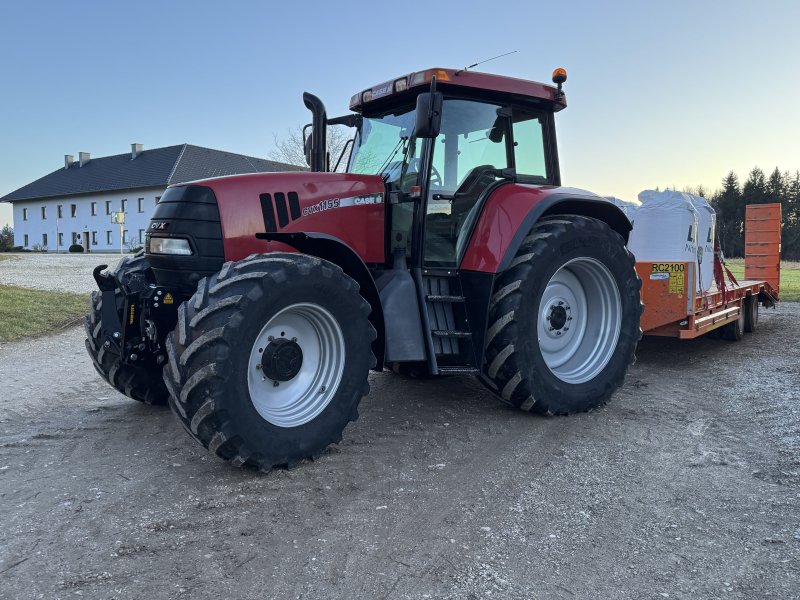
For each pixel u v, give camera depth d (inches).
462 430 165.8
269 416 132.9
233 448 125.6
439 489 127.5
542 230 174.4
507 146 185.6
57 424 172.9
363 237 164.2
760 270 393.4
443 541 106.0
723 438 158.2
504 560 99.8
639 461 142.6
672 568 97.2
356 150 189.0
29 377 237.0
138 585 92.2
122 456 146.4
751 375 228.8
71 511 117.0
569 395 175.9
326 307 137.4
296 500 121.6
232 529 109.8
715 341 307.9
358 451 149.1
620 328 188.9
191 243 141.8
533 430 165.6
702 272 262.5
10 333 333.7
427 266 166.6
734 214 2881.4
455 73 167.3
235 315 122.3
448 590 91.4
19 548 103.0
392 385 213.9
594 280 188.7
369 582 93.4
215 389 121.0
